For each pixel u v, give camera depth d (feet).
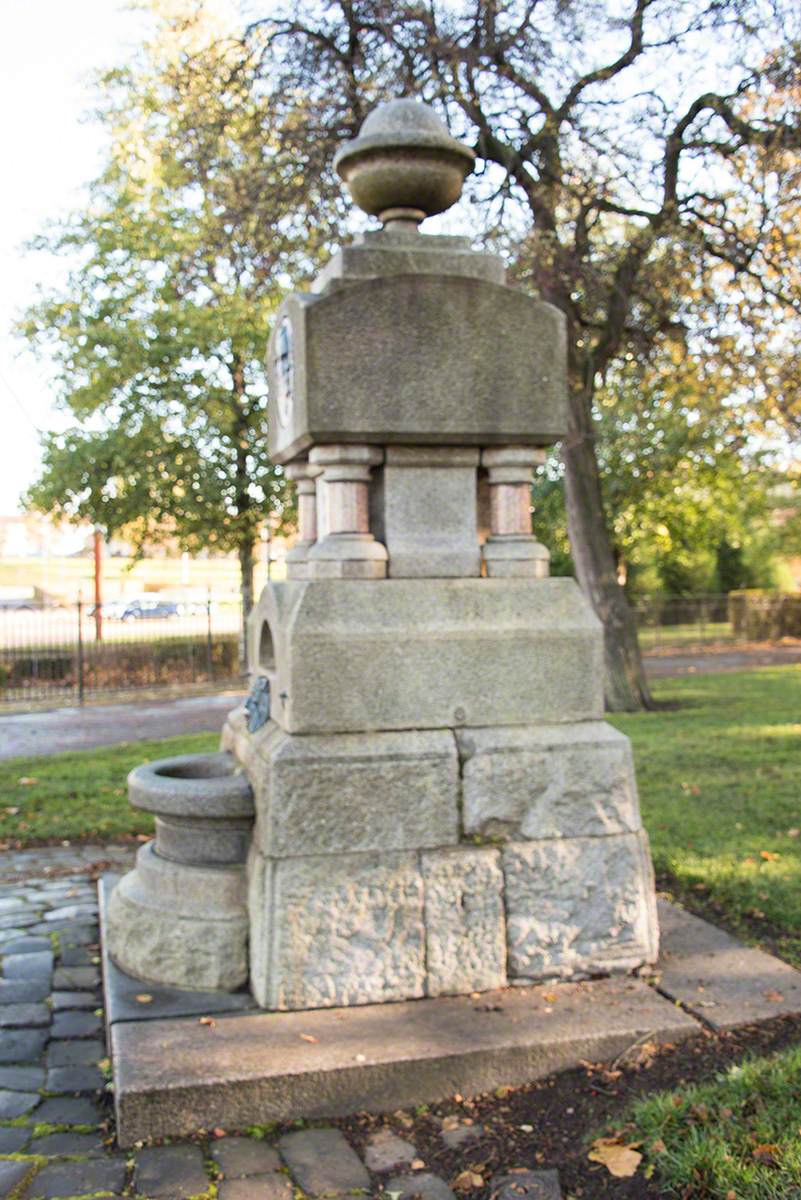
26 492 63.41
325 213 35.14
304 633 11.45
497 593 12.20
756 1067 10.03
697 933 13.73
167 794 11.98
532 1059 10.43
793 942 13.75
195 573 146.00
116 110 54.75
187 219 56.29
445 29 33.53
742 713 38.83
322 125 34.63
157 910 12.07
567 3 32.76
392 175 12.21
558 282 35.99
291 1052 10.21
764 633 88.43
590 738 12.21
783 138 32.86
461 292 11.94
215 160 38.01
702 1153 8.75
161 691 57.88
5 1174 9.08
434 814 11.61
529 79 34.35
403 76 32.83
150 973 11.91
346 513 12.15
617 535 73.36
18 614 97.55
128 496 59.26
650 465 62.95
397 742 11.61
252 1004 11.30
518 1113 9.96
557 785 12.03
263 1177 9.02
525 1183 8.86
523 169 35.50
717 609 92.58
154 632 78.69
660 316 38.75
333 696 11.53
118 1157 9.41
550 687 12.23
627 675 42.24
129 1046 10.34
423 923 11.48
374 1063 10.03
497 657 12.05
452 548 12.37
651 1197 8.54
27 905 16.79
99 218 57.77
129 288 57.93
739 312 35.58
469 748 11.80
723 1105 9.48
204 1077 9.75
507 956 11.80
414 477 12.34
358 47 34.83
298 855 11.25
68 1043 11.84
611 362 44.01
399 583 11.96
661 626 89.81
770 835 19.40
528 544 12.55
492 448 12.50
